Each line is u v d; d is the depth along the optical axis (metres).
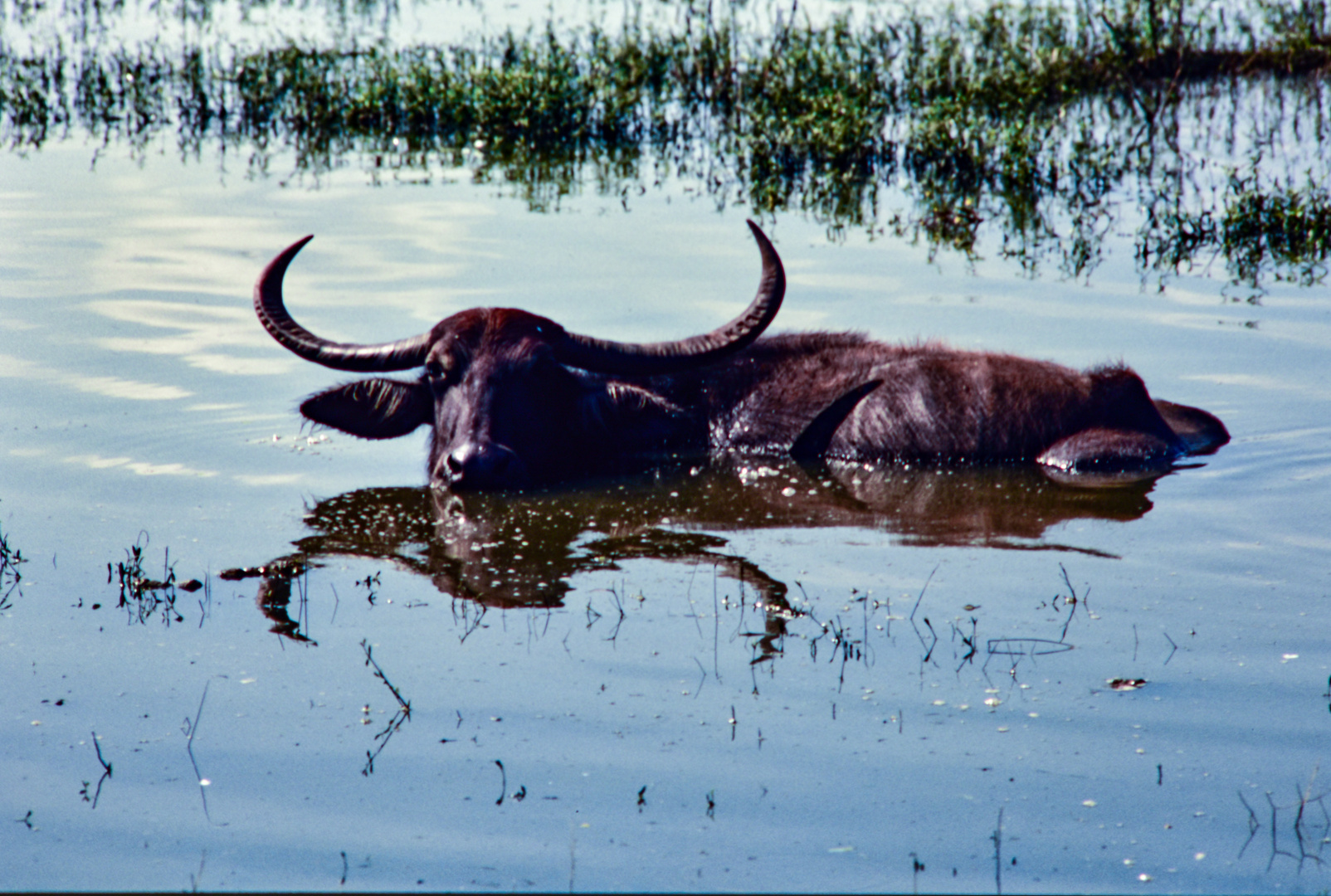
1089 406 31.92
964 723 18.91
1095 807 16.83
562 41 75.88
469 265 45.19
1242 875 15.48
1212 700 19.45
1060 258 47.09
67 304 42.03
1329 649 21.00
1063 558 25.14
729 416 33.81
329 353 32.66
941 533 26.72
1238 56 76.81
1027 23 77.62
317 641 21.61
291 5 94.38
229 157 61.31
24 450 31.16
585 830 16.34
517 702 19.50
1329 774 17.48
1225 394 34.84
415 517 27.92
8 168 58.56
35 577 24.16
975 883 15.37
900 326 39.50
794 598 23.30
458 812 16.72
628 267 45.09
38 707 19.41
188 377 36.53
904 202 54.66
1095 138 61.81
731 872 15.55
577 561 25.34
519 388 30.88
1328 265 46.53
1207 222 49.59
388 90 66.81
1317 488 28.73
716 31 72.81
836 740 18.45
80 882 15.39
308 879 15.43
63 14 89.19
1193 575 24.09
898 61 73.88
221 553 25.55
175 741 18.47
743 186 56.84
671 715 19.12
